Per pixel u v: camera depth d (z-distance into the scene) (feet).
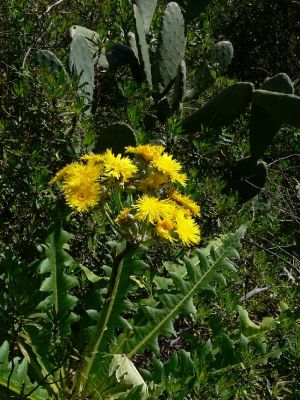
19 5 11.77
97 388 6.76
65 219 7.36
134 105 11.34
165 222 5.94
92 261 8.49
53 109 9.12
